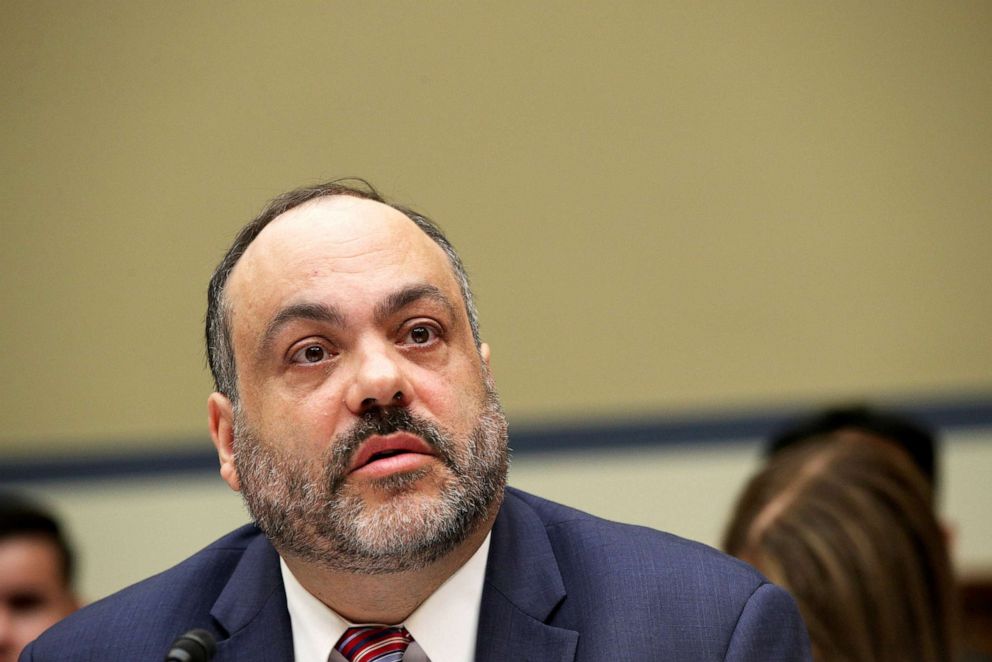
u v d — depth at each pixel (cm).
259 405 407
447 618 418
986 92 1156
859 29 1164
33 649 450
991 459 1141
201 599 454
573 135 1182
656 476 1166
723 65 1173
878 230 1169
